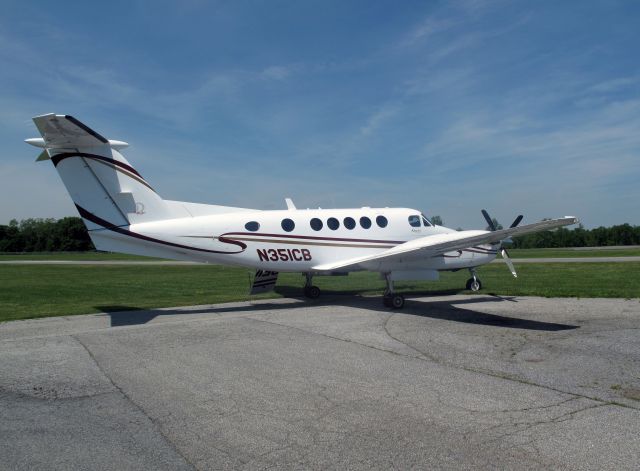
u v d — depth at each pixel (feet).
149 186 40.22
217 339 29.99
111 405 18.26
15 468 13.15
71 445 14.66
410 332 31.24
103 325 36.22
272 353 26.12
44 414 17.35
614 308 40.01
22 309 45.60
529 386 20.01
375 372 22.24
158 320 38.14
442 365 23.34
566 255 138.72
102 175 38.70
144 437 15.23
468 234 43.27
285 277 76.13
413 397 18.75
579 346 26.94
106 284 71.26
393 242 47.65
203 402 18.47
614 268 81.71
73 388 20.43
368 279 72.74
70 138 36.47
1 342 30.09
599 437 14.82
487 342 28.17
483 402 18.08
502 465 13.05
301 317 37.99
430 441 14.65
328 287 61.00
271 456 13.78
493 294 50.37
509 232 36.52
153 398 19.02
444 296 49.78
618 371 22.12
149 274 92.48
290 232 43.80
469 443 14.48
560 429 15.46
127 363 24.45
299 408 17.67
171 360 24.93
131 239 39.47
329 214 46.01
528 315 37.24
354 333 31.14
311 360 24.52
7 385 20.92
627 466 12.96
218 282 73.67
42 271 103.40
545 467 12.94
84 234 318.45
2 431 15.79
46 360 25.26
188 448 14.38
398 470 12.84
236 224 42.16
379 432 15.39
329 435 15.20
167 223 40.32
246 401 18.52
